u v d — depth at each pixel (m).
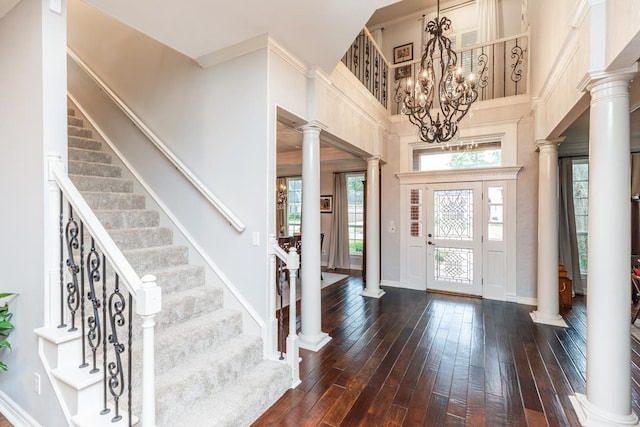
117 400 1.58
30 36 1.84
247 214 2.70
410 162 5.66
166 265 2.80
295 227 8.52
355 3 2.26
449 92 2.92
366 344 3.27
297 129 3.30
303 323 3.25
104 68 3.70
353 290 5.55
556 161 3.88
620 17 1.72
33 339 1.87
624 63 1.83
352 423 2.05
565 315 4.17
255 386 2.18
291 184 8.62
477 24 6.11
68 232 1.81
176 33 2.51
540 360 2.91
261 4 2.21
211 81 2.89
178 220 3.10
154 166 3.27
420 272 5.58
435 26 2.95
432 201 5.47
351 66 4.69
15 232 1.98
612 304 2.01
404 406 2.23
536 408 2.21
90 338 1.71
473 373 2.68
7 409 2.04
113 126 3.62
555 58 2.90
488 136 5.00
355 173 7.77
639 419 2.10
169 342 2.07
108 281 2.33
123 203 3.08
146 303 1.34
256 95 2.63
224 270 2.82
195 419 1.84
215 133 2.87
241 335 2.62
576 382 2.54
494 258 4.97
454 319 4.03
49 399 1.76
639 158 4.72
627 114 1.97
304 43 2.72
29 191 1.87
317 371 2.71
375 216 5.18
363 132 4.52
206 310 2.61
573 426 2.03
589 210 2.12
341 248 7.78
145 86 3.35
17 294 1.96
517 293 4.80
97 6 2.15
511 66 5.45
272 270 2.63
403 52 6.93
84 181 2.96
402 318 4.07
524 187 4.75
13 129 1.97
